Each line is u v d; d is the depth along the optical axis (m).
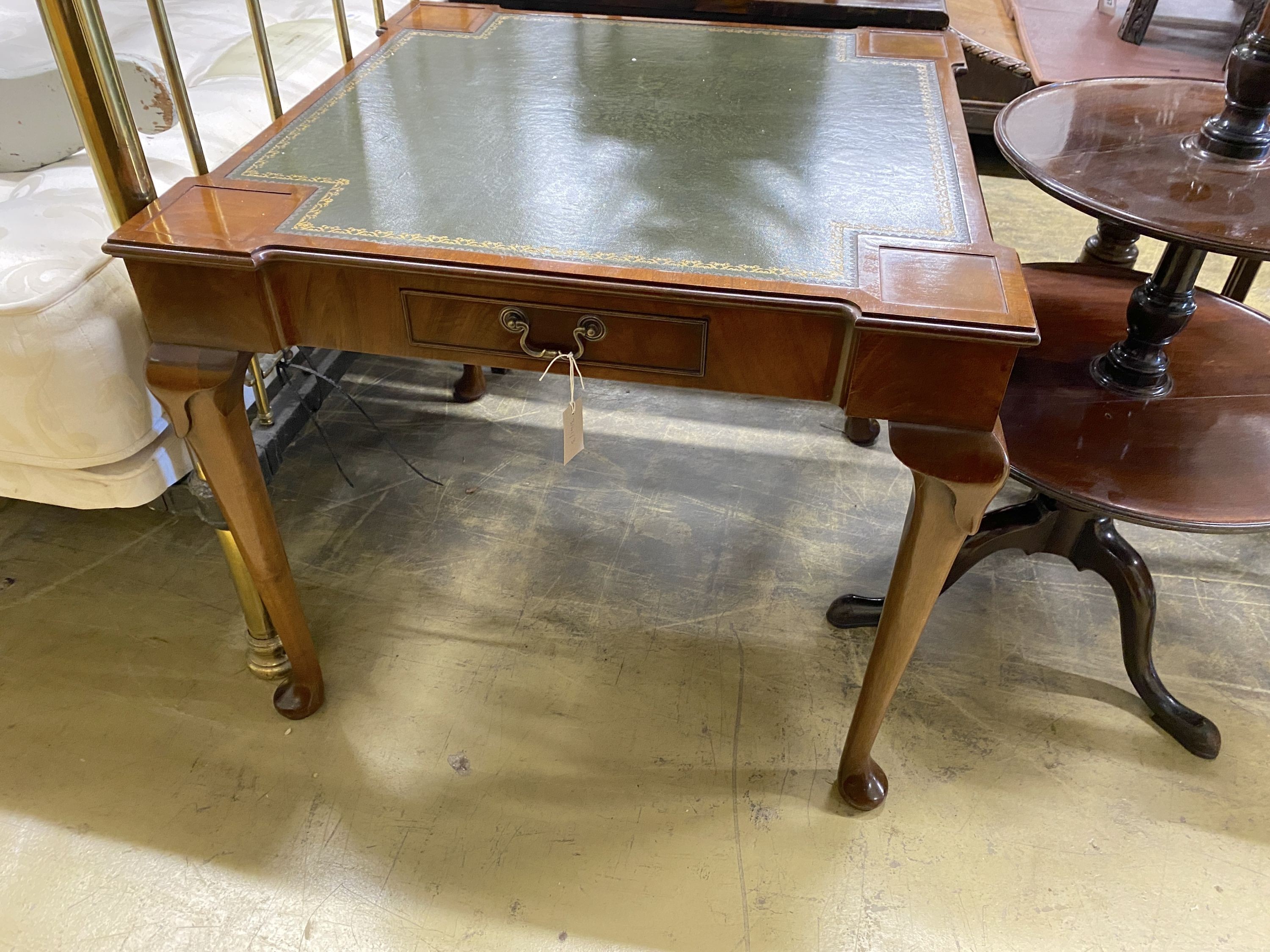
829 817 1.04
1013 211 2.28
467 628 1.25
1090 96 1.07
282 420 1.22
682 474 1.52
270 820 1.02
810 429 1.63
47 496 1.01
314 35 1.50
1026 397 1.05
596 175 0.87
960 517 0.76
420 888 0.96
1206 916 0.95
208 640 1.22
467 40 1.21
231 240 0.75
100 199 1.00
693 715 1.14
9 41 1.32
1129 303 1.10
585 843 1.01
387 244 0.75
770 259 0.74
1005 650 1.23
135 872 0.97
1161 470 0.94
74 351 0.87
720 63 1.15
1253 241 0.75
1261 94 0.86
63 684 1.16
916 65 1.15
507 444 1.57
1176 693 1.17
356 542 1.37
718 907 0.95
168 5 1.59
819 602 1.30
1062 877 0.98
